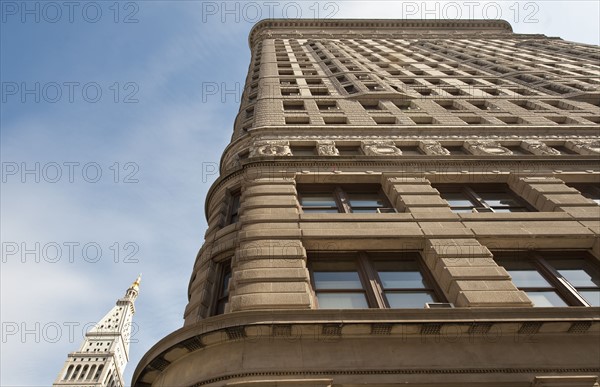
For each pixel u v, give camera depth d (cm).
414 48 4944
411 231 1197
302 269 1015
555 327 836
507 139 2017
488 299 934
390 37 5834
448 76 3350
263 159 1634
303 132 2028
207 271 1190
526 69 3556
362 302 1038
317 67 3694
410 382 751
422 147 1919
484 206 1502
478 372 770
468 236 1184
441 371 767
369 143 1920
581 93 2700
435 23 6538
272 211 1309
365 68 3547
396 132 2042
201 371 795
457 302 965
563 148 2014
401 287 1098
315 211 1448
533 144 1947
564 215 1326
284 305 895
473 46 5041
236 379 753
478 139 2003
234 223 1336
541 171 1636
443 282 1047
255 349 801
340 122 2253
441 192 1609
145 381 906
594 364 791
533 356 802
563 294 1075
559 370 779
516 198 1572
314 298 1020
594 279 1155
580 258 1223
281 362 774
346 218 1274
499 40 5616
